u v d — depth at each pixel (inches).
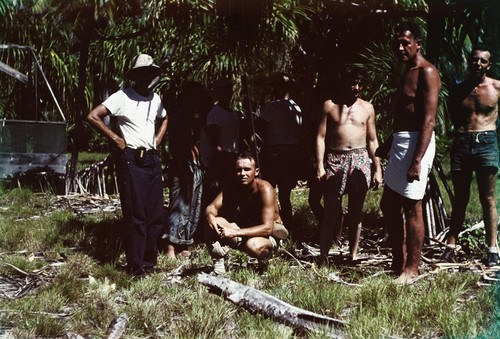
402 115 268.5
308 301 228.8
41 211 446.0
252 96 562.3
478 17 343.0
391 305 221.5
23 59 689.6
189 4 345.1
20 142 537.3
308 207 435.2
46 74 719.7
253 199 269.4
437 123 449.7
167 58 510.3
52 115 790.5
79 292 244.1
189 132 312.3
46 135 542.3
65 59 727.1
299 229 373.1
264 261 271.6
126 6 346.3
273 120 350.0
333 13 385.1
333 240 337.1
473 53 305.0
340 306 225.9
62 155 546.6
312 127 344.8
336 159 292.8
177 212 311.0
